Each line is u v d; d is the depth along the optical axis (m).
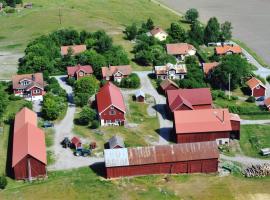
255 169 107.44
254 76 158.75
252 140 121.25
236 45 192.75
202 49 191.50
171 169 106.94
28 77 146.38
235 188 102.12
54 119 130.38
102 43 178.12
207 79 156.88
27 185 102.19
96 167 108.88
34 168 103.94
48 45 177.88
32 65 161.00
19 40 198.25
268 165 108.94
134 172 105.69
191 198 98.62
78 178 104.25
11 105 139.75
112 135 123.06
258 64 177.38
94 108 137.00
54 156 113.12
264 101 140.88
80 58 166.00
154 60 171.50
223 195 99.75
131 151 106.38
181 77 159.25
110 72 156.88
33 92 143.75
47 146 117.44
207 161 107.00
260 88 147.12
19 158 103.38
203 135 118.81
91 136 122.38
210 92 136.88
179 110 126.19
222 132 118.69
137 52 181.12
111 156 105.19
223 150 117.31
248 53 189.38
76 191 99.38
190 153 106.88
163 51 180.12
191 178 105.81
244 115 135.12
